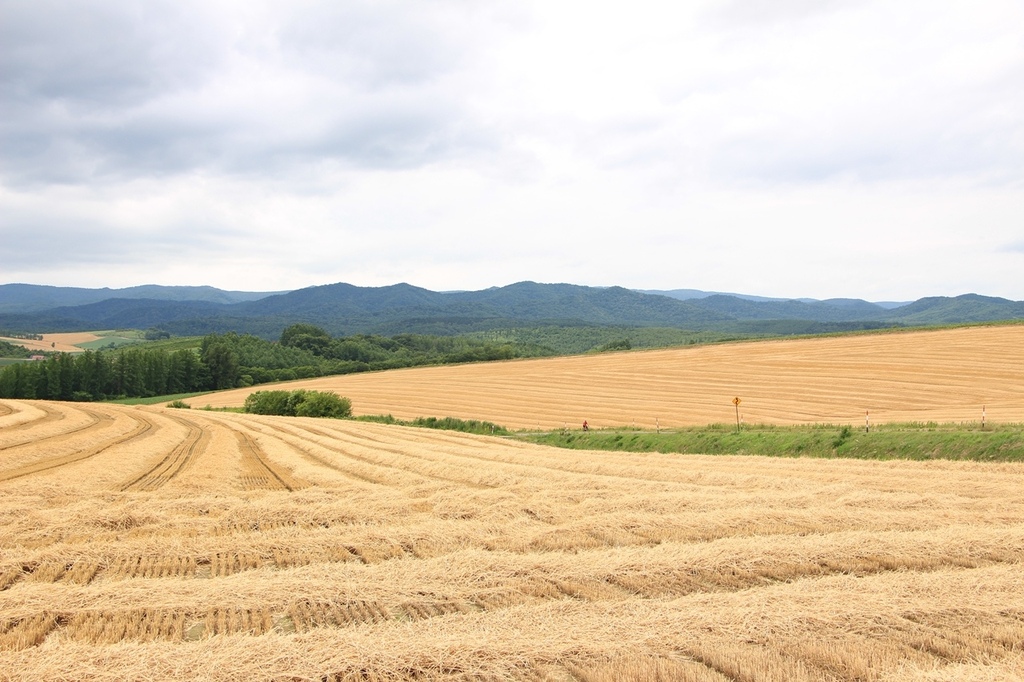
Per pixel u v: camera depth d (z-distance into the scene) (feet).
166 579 32.48
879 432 93.15
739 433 110.52
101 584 32.22
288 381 344.90
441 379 267.80
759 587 30.94
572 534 41.93
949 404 143.13
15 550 37.93
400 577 32.68
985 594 28.73
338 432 140.15
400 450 102.47
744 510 46.50
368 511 49.55
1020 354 189.26
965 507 48.14
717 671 22.72
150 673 21.57
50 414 169.17
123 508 50.44
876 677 21.85
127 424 151.74
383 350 503.61
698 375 215.10
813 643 24.08
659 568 33.68
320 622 27.48
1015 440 76.07
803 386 179.93
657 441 118.11
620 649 23.61
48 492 57.36
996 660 22.94
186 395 317.63
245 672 21.52
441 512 49.14
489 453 95.55
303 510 50.08
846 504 49.73
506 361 320.91
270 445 112.57
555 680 21.86
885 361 198.70
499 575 32.83
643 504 50.52
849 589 29.91
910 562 34.60
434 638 24.06
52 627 27.12
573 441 133.90
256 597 29.58
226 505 52.42
